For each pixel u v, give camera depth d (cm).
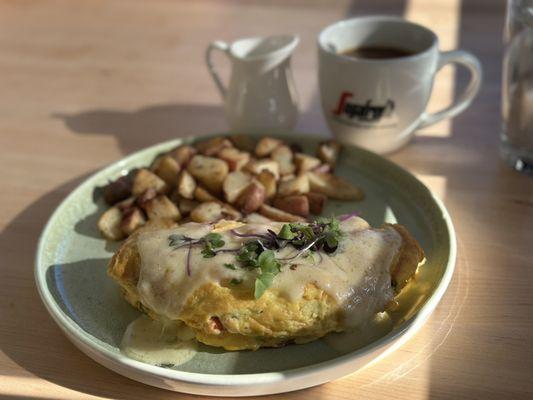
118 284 30
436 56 38
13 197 39
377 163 38
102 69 54
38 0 68
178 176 37
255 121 42
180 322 27
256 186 35
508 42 37
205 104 49
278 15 62
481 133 43
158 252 28
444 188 38
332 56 38
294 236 28
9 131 46
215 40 58
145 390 26
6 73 54
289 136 41
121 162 39
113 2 67
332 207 36
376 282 27
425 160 41
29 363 27
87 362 27
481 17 59
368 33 42
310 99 48
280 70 41
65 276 31
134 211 34
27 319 30
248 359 26
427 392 25
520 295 30
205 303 26
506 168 40
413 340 28
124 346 27
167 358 26
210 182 37
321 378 25
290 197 35
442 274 28
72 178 41
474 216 36
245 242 28
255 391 24
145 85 52
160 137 45
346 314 26
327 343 27
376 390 25
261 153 39
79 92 51
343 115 39
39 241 32
